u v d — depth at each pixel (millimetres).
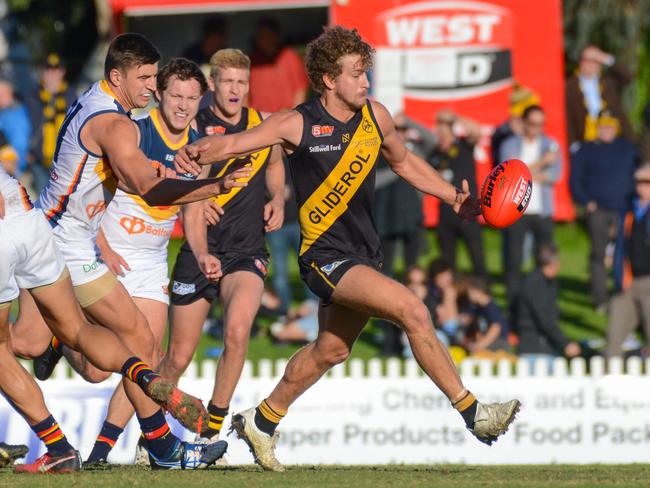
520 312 42281
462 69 55719
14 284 19594
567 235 61094
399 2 55656
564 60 63531
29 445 31953
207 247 24828
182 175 24141
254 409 21984
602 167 47688
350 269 19953
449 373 19797
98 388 33062
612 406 33875
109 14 61594
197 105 23750
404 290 19594
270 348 43531
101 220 23109
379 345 44438
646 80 64875
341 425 33688
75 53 65812
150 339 21953
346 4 55812
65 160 20500
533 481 19031
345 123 20078
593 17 62281
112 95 20359
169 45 58344
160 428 21500
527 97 47844
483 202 21078
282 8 57750
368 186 20375
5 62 62844
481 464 32656
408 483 18562
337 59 19641
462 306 42094
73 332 20016
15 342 23406
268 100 54625
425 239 52625
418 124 45469
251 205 25391
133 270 24297
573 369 35031
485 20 55594
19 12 63688
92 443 32844
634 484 18594
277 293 46031
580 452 33781
